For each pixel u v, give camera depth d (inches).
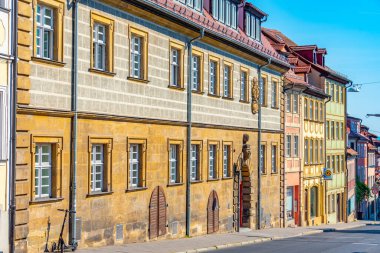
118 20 1018.1
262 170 1702.8
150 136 1122.0
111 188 1002.1
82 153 930.7
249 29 1641.2
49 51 879.1
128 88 1048.2
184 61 1247.5
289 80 1881.2
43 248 850.8
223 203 1444.4
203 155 1338.6
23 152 808.3
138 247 1008.9
